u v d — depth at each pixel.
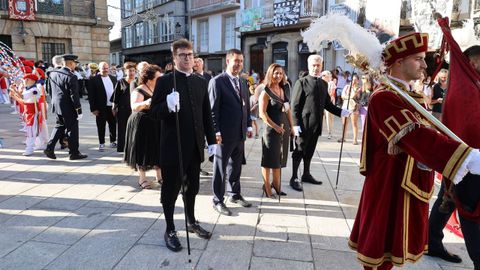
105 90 7.04
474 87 2.43
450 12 9.74
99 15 20.33
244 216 4.00
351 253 3.23
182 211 4.11
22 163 6.00
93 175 5.41
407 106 2.13
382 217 2.17
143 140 4.71
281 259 3.10
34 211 4.02
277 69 4.32
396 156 2.17
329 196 4.69
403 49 2.17
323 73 6.25
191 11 25.06
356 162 6.55
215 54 23.59
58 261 2.99
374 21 13.84
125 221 3.79
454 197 2.57
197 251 3.21
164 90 3.21
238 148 4.22
